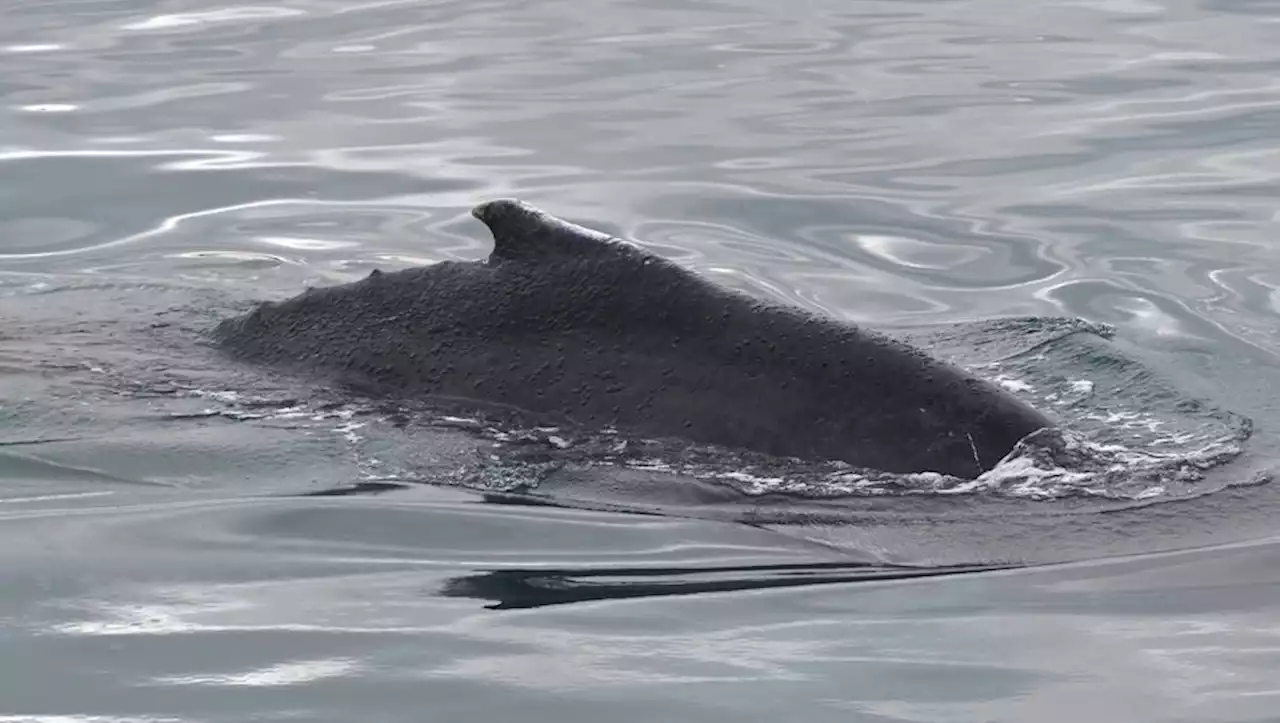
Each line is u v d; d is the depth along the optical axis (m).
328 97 60.81
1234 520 26.67
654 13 74.00
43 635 23.28
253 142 55.72
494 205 32.59
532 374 31.02
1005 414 29.00
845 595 24.62
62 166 53.28
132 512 27.97
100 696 21.45
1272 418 32.19
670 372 30.16
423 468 29.31
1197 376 35.31
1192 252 44.75
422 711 21.08
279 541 26.83
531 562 26.05
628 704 21.30
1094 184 50.62
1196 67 63.34
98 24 72.31
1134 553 25.67
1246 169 51.38
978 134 55.62
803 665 22.41
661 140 55.50
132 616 23.98
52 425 31.33
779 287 43.28
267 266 45.09
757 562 25.83
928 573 25.33
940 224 47.66
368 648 22.97
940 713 21.06
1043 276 43.56
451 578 25.48
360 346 33.06
